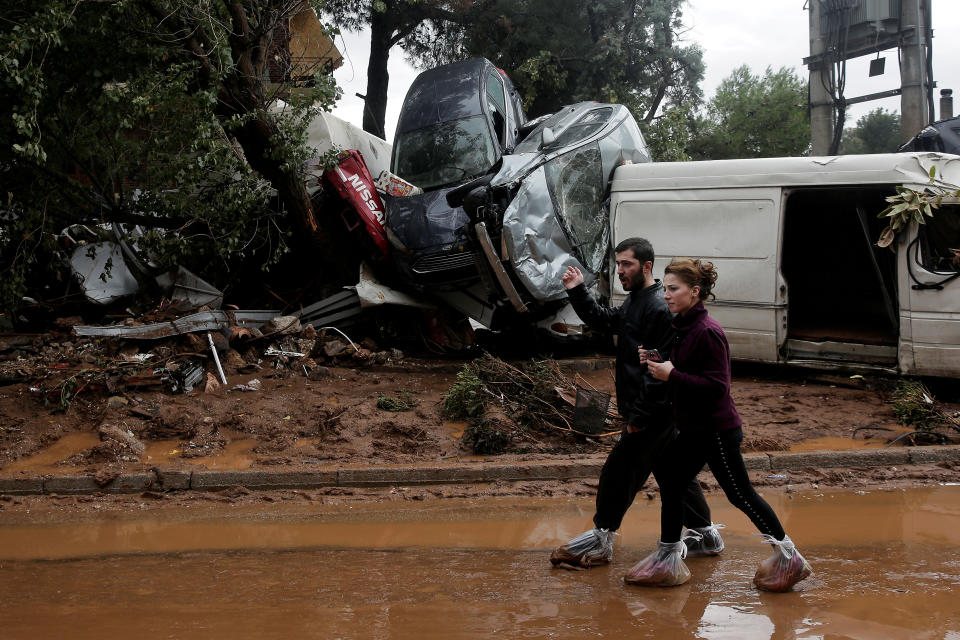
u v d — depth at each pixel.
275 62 13.30
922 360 8.85
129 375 8.60
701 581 4.29
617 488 4.48
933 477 6.45
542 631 3.61
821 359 9.65
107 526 5.64
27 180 10.27
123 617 3.84
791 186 9.45
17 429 7.60
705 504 4.69
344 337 10.84
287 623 3.73
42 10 8.82
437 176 11.16
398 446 7.17
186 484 6.44
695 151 27.14
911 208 8.65
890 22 20.50
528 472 6.52
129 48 9.60
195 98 9.53
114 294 11.56
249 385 8.98
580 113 11.45
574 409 7.26
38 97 8.44
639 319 4.35
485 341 11.81
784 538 4.09
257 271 12.20
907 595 4.01
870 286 11.74
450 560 4.75
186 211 11.09
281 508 6.01
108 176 10.80
